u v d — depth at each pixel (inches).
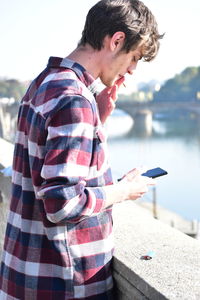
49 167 71.5
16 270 80.4
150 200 2130.9
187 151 3880.4
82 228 77.7
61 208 70.7
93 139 76.2
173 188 2696.9
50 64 79.7
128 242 93.6
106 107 92.7
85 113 73.2
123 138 4648.1
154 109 4569.4
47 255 78.2
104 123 93.3
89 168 76.1
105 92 92.8
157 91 6594.5
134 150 3954.2
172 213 2011.6
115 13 77.6
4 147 189.0
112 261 84.8
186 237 97.3
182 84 6683.1
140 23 78.4
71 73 76.9
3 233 147.8
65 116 72.2
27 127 78.4
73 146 71.7
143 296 77.1
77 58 80.4
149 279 76.6
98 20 78.2
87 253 78.2
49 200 71.0
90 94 76.7
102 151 77.8
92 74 80.7
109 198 76.0
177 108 4586.6
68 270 76.8
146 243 93.0
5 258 84.0
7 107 4146.2
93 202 73.1
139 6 79.4
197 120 5625.0
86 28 80.3
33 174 76.5
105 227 80.1
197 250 89.7
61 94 73.6
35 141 76.1
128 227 103.7
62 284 77.3
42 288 78.0
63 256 76.4
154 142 4397.1
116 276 84.1
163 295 71.6
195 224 1512.1
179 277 77.4
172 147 4089.6
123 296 83.6
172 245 92.1
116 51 79.3
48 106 73.8
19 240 80.7
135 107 4613.7
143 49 80.7
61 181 71.1
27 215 79.4
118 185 78.1
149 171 87.6
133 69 82.1
